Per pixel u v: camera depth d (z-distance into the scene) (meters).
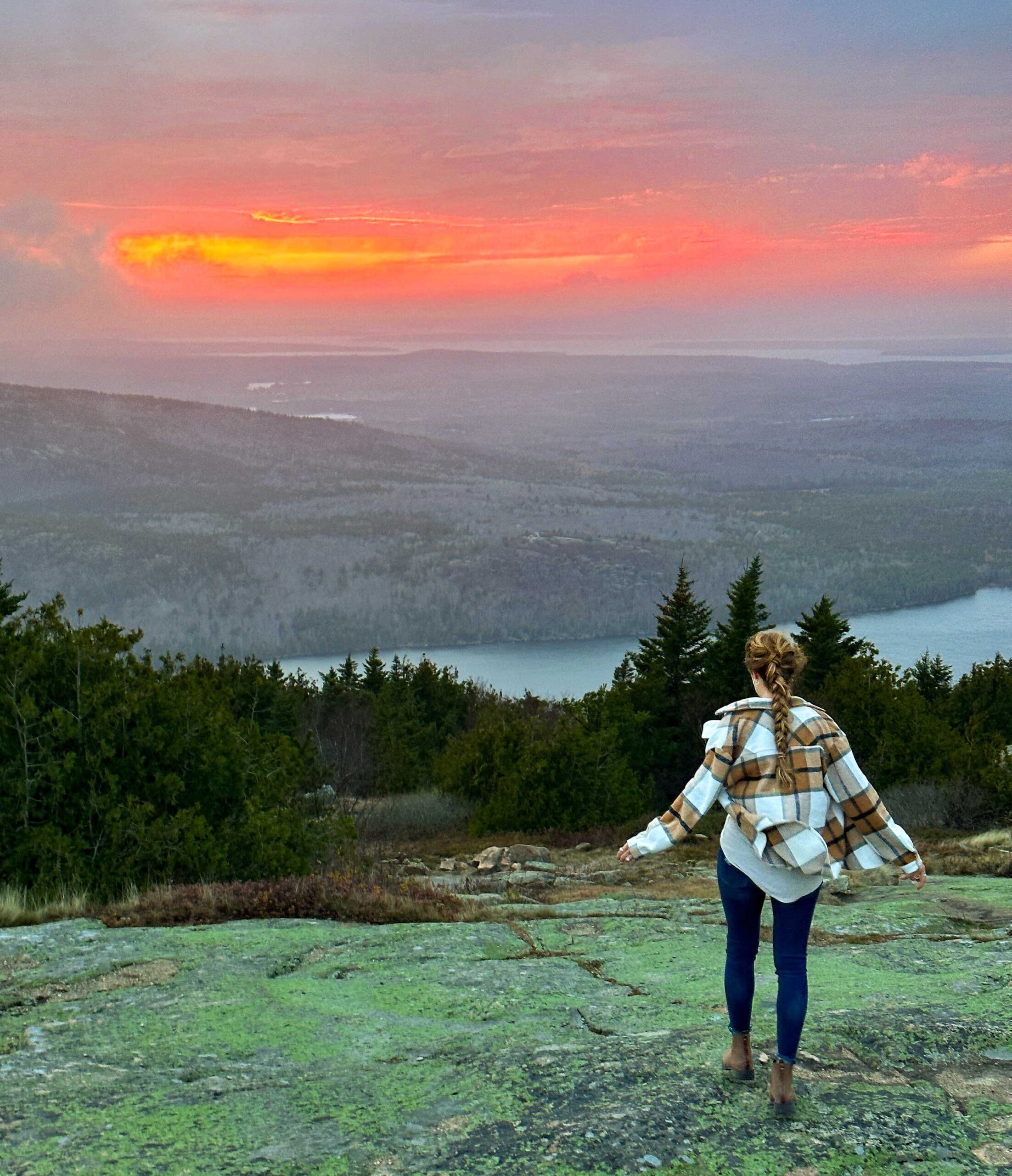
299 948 6.33
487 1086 3.82
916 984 5.34
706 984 5.46
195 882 10.32
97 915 7.60
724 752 3.66
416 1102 3.74
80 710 10.76
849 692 25.83
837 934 7.38
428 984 5.55
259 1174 3.21
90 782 10.59
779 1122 3.47
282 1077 4.06
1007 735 40.88
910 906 8.38
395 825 24.11
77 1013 5.00
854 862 3.63
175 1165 3.27
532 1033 4.57
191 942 6.46
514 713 30.89
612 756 23.95
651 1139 3.35
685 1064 3.93
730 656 38.84
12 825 10.20
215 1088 3.94
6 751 10.46
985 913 8.19
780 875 3.55
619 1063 3.96
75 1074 4.11
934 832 18.75
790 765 3.57
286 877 10.01
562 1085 3.78
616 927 7.12
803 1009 3.51
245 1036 4.61
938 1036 4.25
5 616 26.72
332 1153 3.34
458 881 12.34
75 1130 3.55
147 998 5.25
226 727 11.69
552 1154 3.28
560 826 22.66
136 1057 4.33
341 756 34.47
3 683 10.66
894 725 24.28
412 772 33.28
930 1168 3.22
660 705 37.06
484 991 5.38
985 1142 3.39
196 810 10.78
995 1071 3.97
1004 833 15.38
